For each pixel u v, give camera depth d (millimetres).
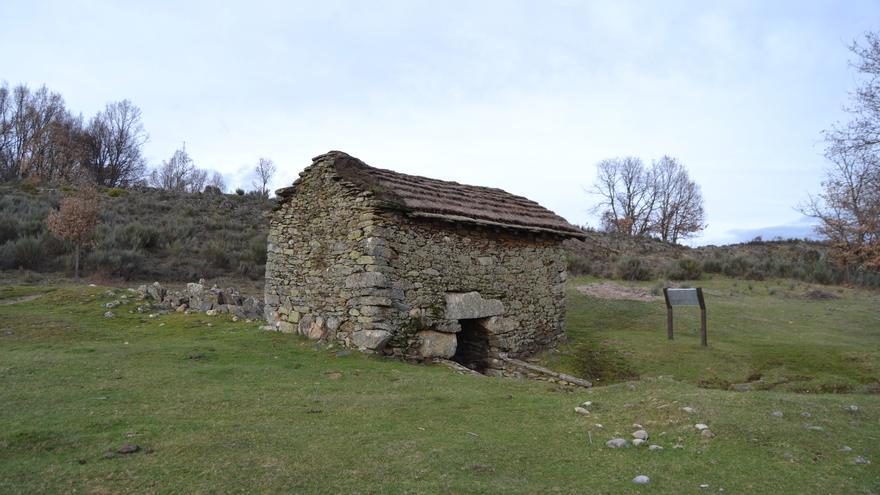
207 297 14031
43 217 25375
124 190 37312
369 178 11164
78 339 10414
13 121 47531
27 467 4375
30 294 14438
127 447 4781
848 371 11695
